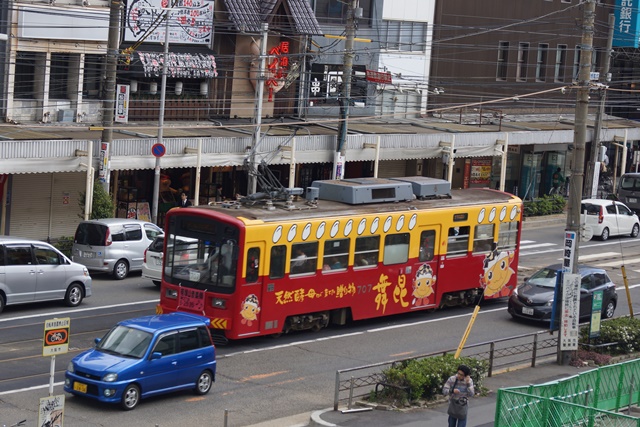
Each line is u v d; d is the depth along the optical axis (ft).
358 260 97.04
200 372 73.41
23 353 80.48
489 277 112.57
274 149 138.92
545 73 213.87
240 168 152.56
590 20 87.30
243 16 152.15
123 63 134.72
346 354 88.89
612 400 70.64
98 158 122.31
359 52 176.24
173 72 143.43
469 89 198.18
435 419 70.13
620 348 95.66
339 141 141.90
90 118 136.98
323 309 94.32
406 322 103.86
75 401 69.62
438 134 160.45
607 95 235.81
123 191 139.64
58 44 131.54
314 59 172.65
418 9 185.47
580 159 88.99
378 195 101.09
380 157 152.97
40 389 71.72
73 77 134.72
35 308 96.43
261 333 88.69
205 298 86.69
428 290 105.29
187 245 88.48
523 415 60.23
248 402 73.00
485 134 167.73
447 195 110.22
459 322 105.60
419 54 187.83
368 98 179.01
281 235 88.84
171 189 146.10
